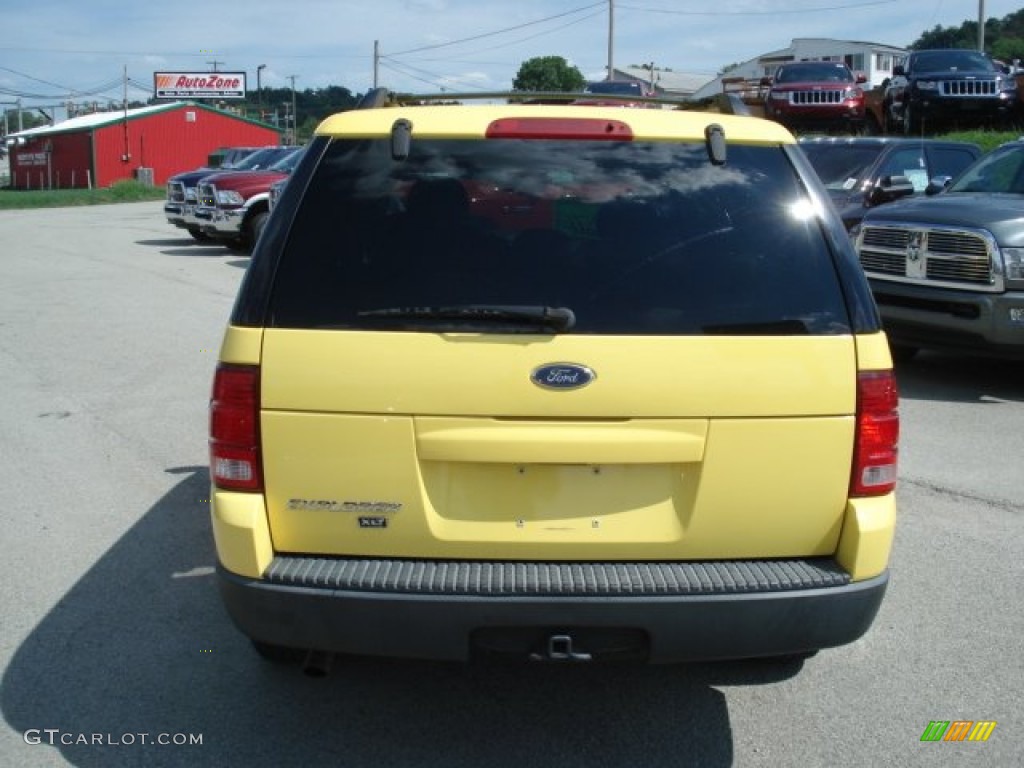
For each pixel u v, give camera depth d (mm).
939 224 8289
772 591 2965
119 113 71625
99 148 64125
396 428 2963
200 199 19375
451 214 3119
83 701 3666
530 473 3021
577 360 2949
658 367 2959
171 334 10859
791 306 3053
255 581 2992
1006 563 4918
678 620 2932
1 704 3641
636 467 3027
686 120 3314
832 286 3094
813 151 12266
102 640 4117
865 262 8938
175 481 6094
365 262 3049
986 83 19531
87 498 5793
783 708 3662
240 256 19219
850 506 3066
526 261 3057
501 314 2961
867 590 3051
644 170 3199
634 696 3734
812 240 3141
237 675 3857
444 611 2908
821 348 3027
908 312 8539
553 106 3408
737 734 3498
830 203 3236
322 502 3008
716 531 3049
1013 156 9570
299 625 2971
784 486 3035
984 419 7555
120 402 7949
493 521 3029
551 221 3119
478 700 3697
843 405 3031
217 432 3025
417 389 2945
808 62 21984
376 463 2979
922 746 3436
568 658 2949
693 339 2984
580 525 3031
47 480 6098
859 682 3840
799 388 3006
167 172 67188
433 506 3020
